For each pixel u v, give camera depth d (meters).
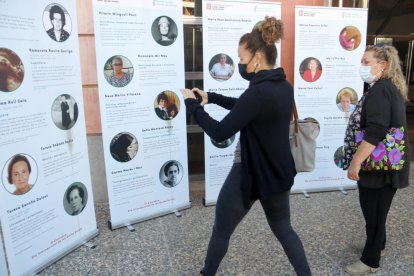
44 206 2.53
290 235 2.11
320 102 3.79
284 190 1.97
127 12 2.90
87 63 3.42
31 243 2.46
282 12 3.87
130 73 2.99
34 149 2.41
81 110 2.80
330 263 2.63
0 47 2.12
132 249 2.85
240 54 1.97
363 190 2.39
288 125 1.99
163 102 3.21
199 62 4.10
